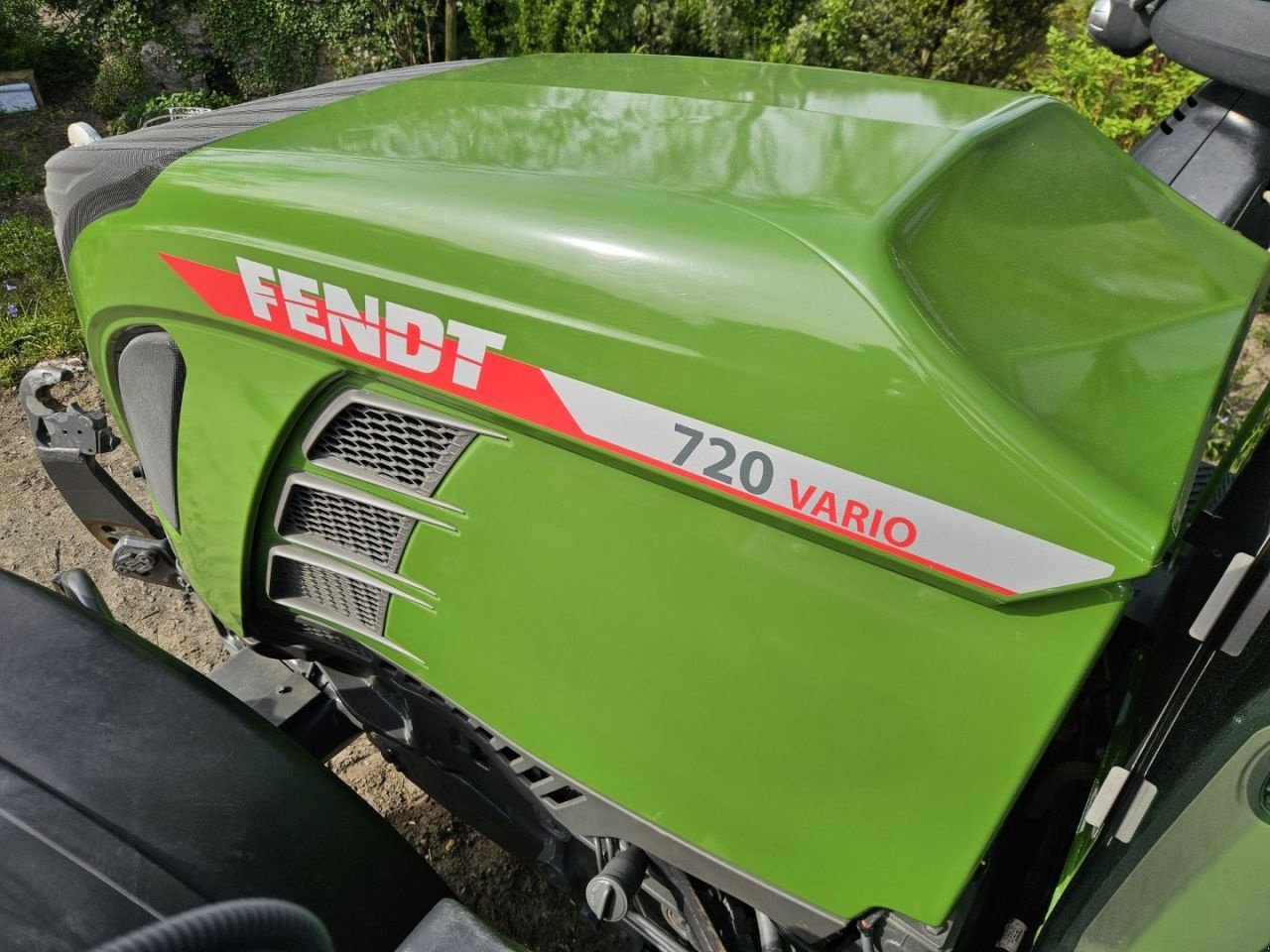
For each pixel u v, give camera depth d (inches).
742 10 214.7
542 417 40.3
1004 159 45.1
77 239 57.0
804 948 50.8
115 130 245.8
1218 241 50.1
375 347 43.8
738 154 42.4
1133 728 47.3
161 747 46.9
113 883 41.9
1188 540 50.8
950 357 32.4
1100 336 38.0
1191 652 42.7
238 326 48.6
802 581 37.7
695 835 46.9
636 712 44.9
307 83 267.6
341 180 43.9
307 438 49.9
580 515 41.9
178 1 268.1
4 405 140.8
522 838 60.9
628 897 49.7
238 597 59.6
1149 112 155.7
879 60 207.6
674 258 36.0
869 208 36.6
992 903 51.6
